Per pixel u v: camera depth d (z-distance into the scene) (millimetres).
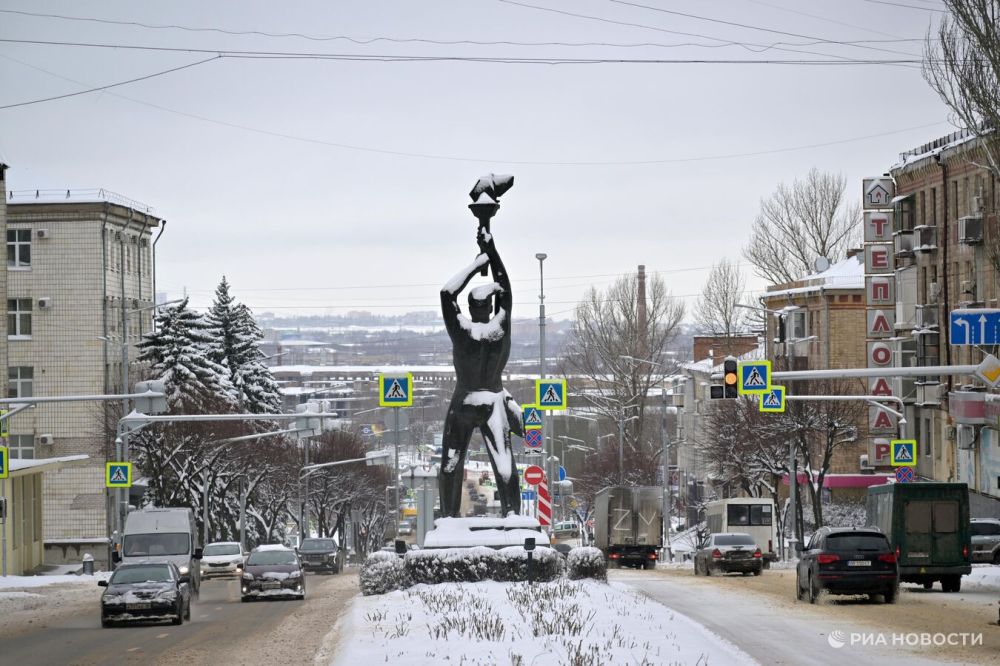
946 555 34375
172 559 38312
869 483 76875
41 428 82500
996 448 57625
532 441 46062
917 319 65062
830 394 69062
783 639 21719
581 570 32500
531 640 19359
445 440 33062
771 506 60906
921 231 64812
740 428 72125
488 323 33125
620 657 17500
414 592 29953
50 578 51531
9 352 82938
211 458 71500
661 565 68250
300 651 21469
